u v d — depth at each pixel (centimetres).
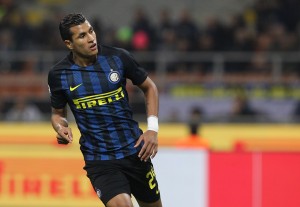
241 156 2941
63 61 1789
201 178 2947
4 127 4131
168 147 3259
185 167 2956
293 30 4950
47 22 5094
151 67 4422
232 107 4216
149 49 4709
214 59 4428
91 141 1792
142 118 4134
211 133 4075
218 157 2947
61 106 1823
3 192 3103
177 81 4325
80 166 3083
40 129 4119
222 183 2938
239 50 4562
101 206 3056
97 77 1758
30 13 5541
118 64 1769
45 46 4894
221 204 2933
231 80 4306
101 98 1761
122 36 4834
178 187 2953
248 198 2922
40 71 4541
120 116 1773
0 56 4550
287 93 4228
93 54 1730
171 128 4078
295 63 4350
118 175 1783
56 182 3086
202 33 4788
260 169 2923
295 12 4981
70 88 1769
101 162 1788
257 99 4222
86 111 1772
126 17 5572
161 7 5609
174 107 4266
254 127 4078
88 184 3070
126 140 1786
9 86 4503
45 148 3109
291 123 4106
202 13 5525
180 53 4456
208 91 4297
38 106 4316
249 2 5559
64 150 3094
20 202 3088
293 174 2909
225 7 5553
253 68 4366
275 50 4559
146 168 1828
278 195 2914
